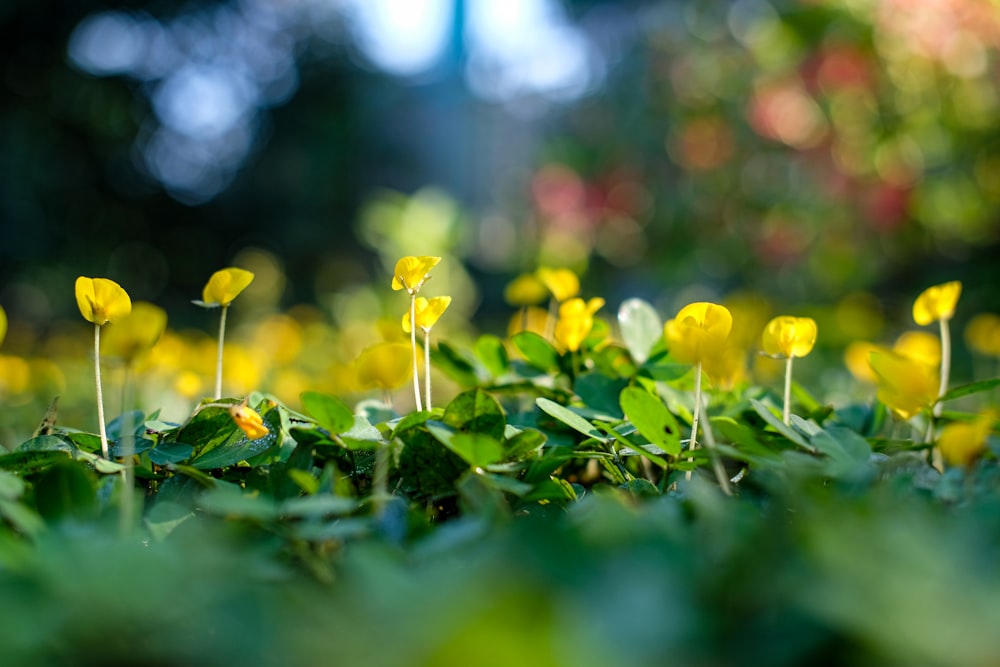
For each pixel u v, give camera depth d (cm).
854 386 113
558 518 36
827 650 25
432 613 24
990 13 142
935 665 23
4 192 243
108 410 78
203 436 38
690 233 174
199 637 26
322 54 317
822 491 31
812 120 159
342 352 158
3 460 35
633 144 183
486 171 320
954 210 160
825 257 164
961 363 141
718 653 25
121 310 37
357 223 303
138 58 285
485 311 279
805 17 153
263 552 31
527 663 20
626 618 25
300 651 25
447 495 37
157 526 32
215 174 316
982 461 37
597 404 43
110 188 285
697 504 31
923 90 152
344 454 38
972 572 27
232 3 297
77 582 27
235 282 40
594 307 48
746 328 96
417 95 331
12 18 246
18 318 236
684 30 183
